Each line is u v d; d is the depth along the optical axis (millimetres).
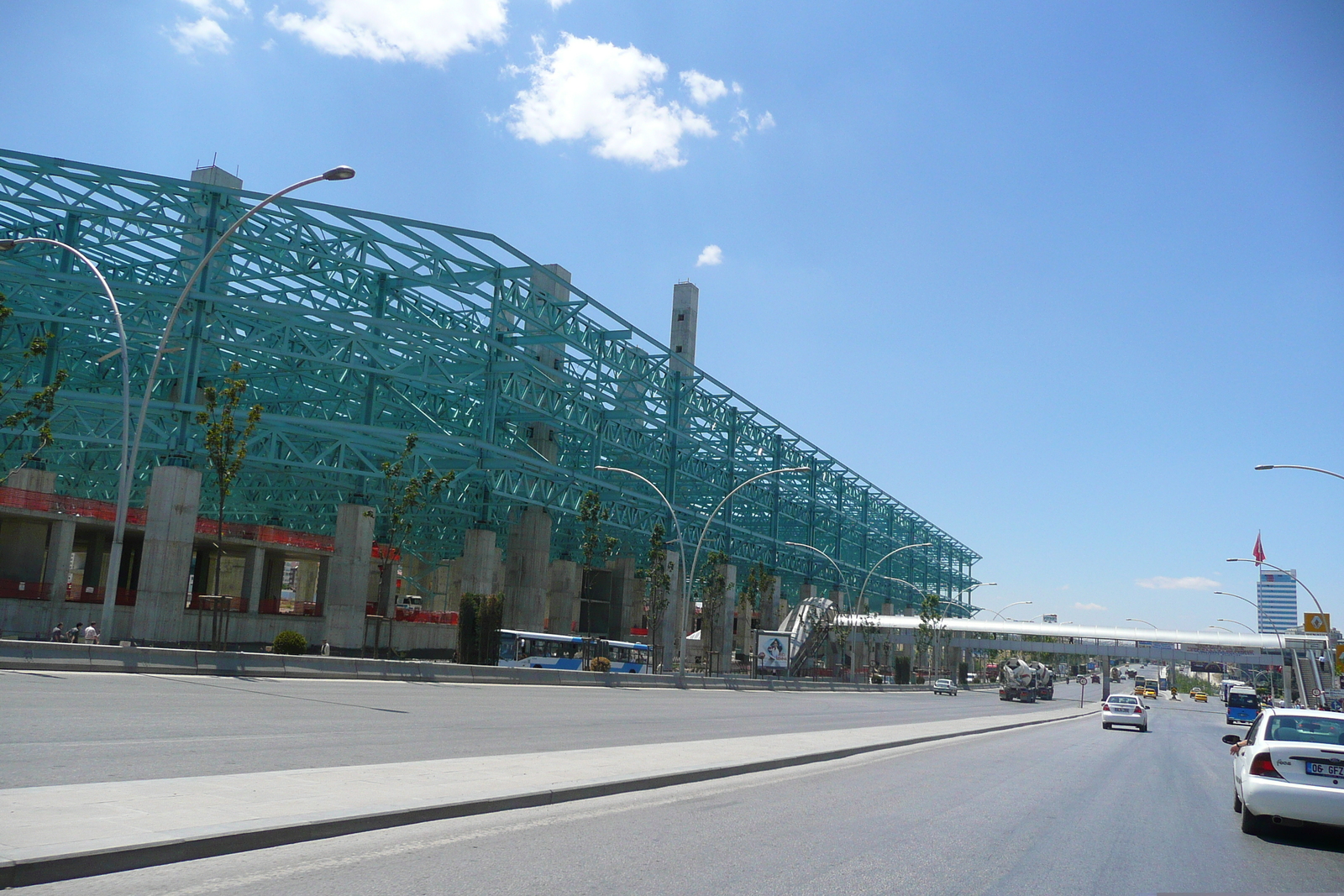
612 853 8344
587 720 25625
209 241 45781
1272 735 12359
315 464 52906
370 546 55656
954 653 130375
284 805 8805
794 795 13320
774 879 7738
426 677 39125
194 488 45531
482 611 55781
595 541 67250
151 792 9102
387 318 51938
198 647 44938
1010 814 12781
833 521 107250
